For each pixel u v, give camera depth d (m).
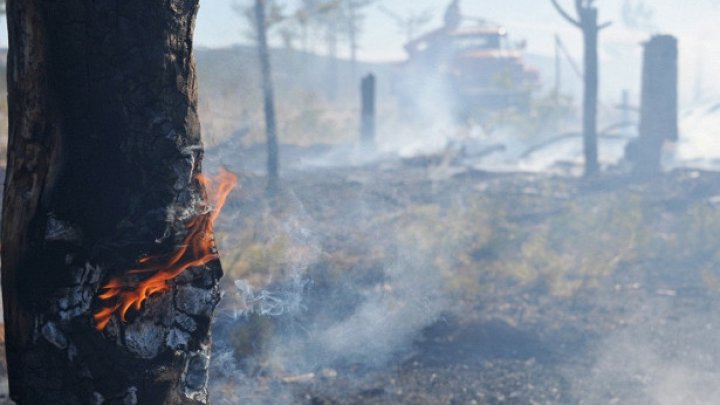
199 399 2.14
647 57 14.38
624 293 7.31
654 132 14.41
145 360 2.03
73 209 2.00
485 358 5.61
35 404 2.02
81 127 2.00
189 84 2.09
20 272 2.01
